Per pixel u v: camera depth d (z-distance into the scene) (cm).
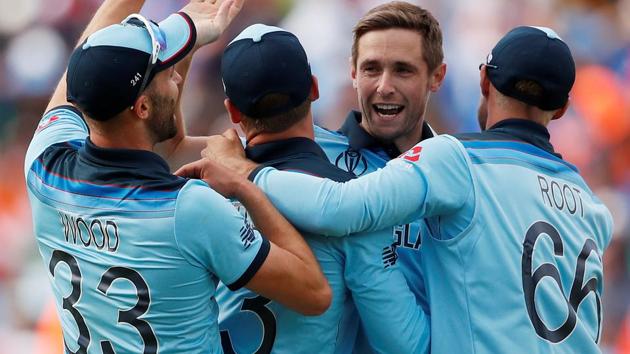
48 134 1440
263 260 1284
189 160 1672
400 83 1552
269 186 1345
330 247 1355
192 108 4219
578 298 1445
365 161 1584
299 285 1298
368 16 1577
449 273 1390
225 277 1290
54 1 4947
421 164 1361
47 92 4834
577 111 4000
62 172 1349
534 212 1416
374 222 1330
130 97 1280
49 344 3394
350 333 1439
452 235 1389
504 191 1405
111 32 1289
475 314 1373
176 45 1321
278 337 1363
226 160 1387
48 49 4884
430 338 1392
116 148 1309
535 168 1441
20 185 4472
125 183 1293
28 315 3744
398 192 1334
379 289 1362
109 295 1303
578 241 1459
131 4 1570
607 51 4250
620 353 3312
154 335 1296
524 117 1457
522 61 1424
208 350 1317
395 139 1588
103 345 1326
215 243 1271
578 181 1505
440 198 1356
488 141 1428
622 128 3997
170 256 1272
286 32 1370
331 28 4116
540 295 1395
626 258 3519
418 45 1553
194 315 1298
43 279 3856
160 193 1279
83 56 1281
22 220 4272
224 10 1508
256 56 1335
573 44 4269
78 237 1323
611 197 3797
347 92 3706
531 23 4206
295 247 1314
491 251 1381
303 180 1335
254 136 1395
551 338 1395
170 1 4606
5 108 4822
